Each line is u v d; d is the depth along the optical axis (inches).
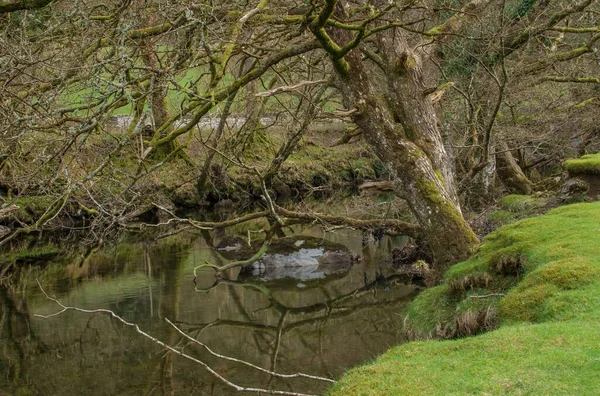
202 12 361.7
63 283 556.4
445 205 456.4
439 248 454.6
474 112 585.0
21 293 517.3
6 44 286.4
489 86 600.4
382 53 501.0
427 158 471.5
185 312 468.8
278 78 578.9
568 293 255.0
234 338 406.9
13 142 315.0
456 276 351.3
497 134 632.4
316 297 516.7
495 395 172.2
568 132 683.4
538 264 300.5
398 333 401.7
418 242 602.2
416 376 197.0
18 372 340.5
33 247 727.1
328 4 341.1
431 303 356.2
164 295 519.5
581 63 692.1
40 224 274.5
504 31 506.0
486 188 652.1
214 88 380.2
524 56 633.6
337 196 1097.4
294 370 341.4
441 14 584.1
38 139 396.5
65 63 340.8
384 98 505.4
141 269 617.3
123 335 407.8
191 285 555.2
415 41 589.9
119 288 538.9
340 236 813.2
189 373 338.0
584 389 168.7
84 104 352.5
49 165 357.4
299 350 378.6
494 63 580.1
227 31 409.1
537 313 255.4
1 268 619.5
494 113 502.6
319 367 346.0
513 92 630.5
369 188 520.7
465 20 509.7
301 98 555.2
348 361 353.7
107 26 357.4
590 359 186.7
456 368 200.4
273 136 1047.0
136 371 342.0
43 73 365.7
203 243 766.5
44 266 631.2
